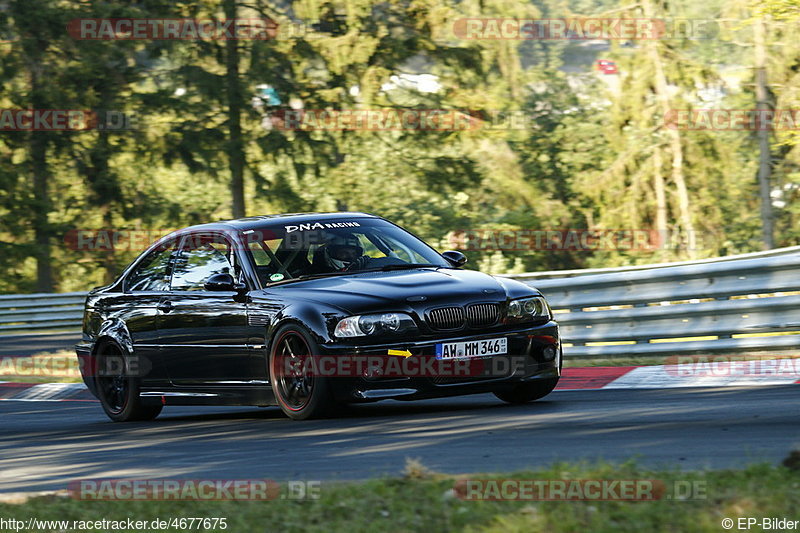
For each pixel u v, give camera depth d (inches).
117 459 845.2
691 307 1280.8
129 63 4416.8
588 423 832.3
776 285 1216.8
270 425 959.0
